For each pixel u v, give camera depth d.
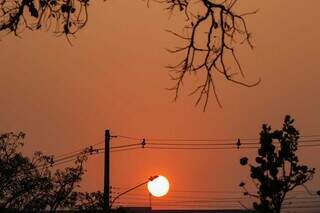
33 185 62.81
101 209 69.31
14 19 15.29
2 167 61.72
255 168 25.33
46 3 15.41
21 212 62.81
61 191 66.12
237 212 123.69
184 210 137.38
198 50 15.60
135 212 133.12
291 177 25.11
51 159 63.66
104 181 69.31
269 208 25.16
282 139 25.22
